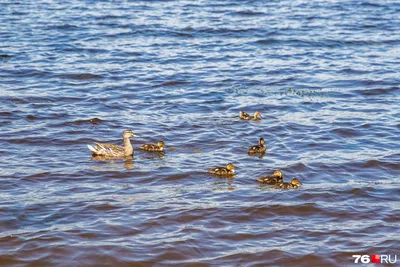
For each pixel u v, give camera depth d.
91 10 59.47
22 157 27.61
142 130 31.11
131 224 22.14
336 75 41.03
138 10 59.91
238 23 55.12
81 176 25.83
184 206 23.36
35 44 47.12
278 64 43.47
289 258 20.52
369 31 53.03
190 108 34.59
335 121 32.62
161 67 42.25
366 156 28.17
